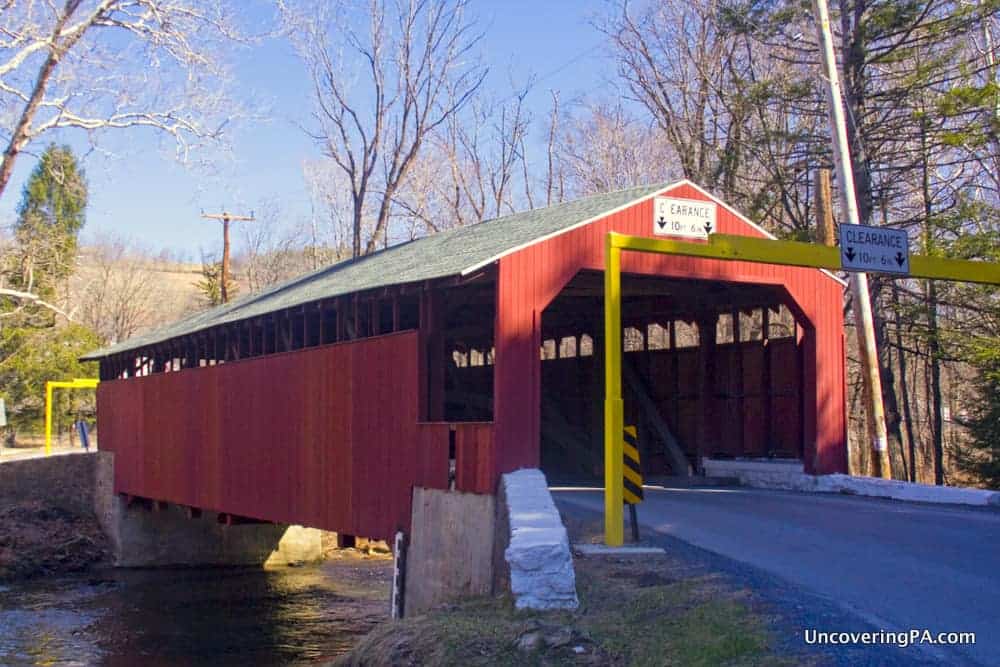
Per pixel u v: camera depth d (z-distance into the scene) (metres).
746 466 17.94
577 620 8.31
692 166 32.44
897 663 6.34
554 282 14.08
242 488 20.08
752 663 6.59
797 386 17.19
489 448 13.14
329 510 16.59
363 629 19.75
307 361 17.58
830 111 17.89
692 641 7.18
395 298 15.13
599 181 43.25
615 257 11.12
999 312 24.11
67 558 27.86
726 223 15.78
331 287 18.08
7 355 43.25
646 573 9.63
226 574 26.84
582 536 11.71
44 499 31.27
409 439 14.41
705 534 11.70
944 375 39.28
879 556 10.05
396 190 40.41
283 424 18.42
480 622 8.85
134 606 22.41
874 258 12.82
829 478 16.59
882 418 17.31
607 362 11.12
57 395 46.84
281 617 21.02
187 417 23.41
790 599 8.15
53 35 14.95
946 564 9.55
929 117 24.89
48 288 29.09
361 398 15.76
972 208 24.59
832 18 27.80
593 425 20.72
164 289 71.62
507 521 10.84
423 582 14.02
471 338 23.03
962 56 27.48
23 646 18.42
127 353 28.31
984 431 24.73
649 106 34.75
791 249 12.27
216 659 17.28
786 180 28.06
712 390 18.94
